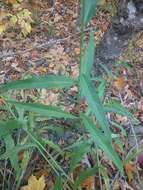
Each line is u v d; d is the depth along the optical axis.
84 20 0.35
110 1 0.95
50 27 0.89
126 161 0.52
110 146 0.39
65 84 0.39
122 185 0.51
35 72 0.75
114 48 0.71
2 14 0.88
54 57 0.80
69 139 0.53
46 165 0.51
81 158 0.47
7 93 0.59
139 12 0.66
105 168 0.50
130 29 0.68
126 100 0.67
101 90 0.49
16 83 0.38
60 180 0.44
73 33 0.88
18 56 0.79
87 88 0.37
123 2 0.66
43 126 0.54
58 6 0.97
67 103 0.63
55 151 0.51
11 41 0.84
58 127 0.53
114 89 0.68
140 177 0.53
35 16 0.91
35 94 0.64
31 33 0.87
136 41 0.77
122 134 0.56
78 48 0.83
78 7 0.97
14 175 0.49
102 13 0.95
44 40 0.86
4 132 0.41
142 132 0.58
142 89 0.70
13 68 0.76
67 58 0.80
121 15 0.67
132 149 0.54
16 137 0.52
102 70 0.70
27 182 0.49
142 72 0.73
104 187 0.49
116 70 0.72
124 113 0.48
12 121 0.42
